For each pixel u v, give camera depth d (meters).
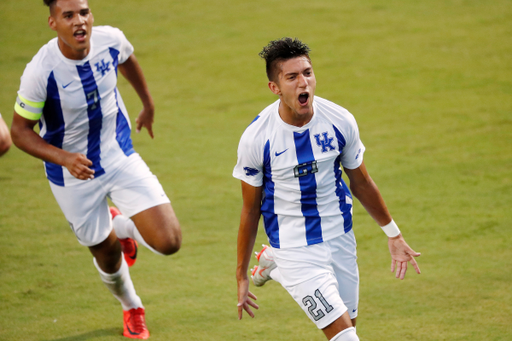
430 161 21.48
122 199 12.41
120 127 12.84
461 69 31.11
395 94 28.42
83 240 12.39
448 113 25.92
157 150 23.55
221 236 17.00
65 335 12.23
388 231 10.08
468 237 16.09
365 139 23.70
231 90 30.16
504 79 29.50
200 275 14.89
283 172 9.25
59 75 11.66
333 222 9.60
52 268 15.34
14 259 15.73
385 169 20.98
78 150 12.32
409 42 35.38
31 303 13.60
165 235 12.11
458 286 13.62
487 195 18.67
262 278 10.95
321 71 31.67
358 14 40.88
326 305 9.13
